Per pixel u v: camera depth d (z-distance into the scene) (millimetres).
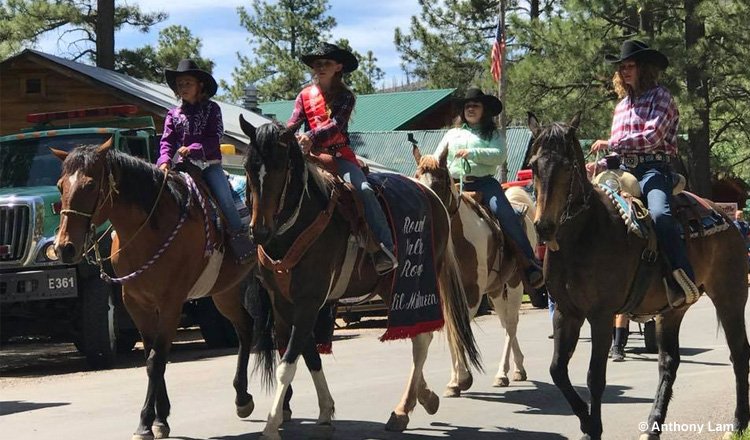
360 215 7141
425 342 7602
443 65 49344
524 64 29516
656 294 6770
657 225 6652
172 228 7312
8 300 10938
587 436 6328
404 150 34531
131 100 21375
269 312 7707
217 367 11461
